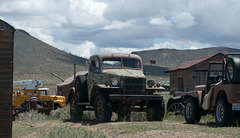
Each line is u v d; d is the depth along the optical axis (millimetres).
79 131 9227
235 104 10234
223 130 9445
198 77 27266
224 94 10688
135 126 10695
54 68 193500
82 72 37594
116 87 13000
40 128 12602
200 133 9000
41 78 116625
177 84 30703
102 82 13891
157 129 10117
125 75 13219
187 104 12820
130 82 13219
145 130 10016
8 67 7293
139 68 14586
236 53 10641
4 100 7246
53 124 13734
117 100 13523
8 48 7305
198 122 12414
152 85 13852
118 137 9328
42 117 17719
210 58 27375
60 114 17453
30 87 26359
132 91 13227
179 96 14641
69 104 17719
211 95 11461
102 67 14086
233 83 10102
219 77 12141
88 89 14969
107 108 12773
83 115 16297
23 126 14305
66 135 8844
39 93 26797
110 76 13594
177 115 14672
